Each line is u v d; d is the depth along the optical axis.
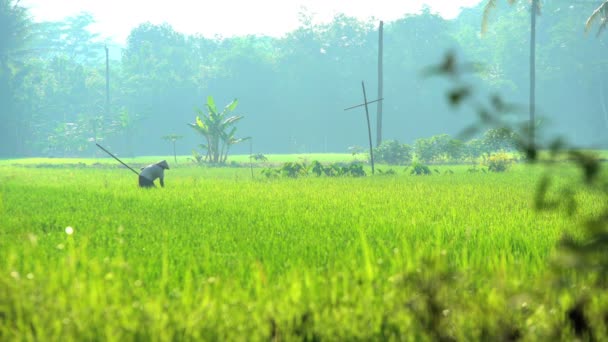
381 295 18.64
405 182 81.25
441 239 31.12
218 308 17.38
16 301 17.42
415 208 47.78
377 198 56.53
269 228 35.88
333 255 25.91
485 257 25.33
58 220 38.78
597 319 14.34
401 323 16.61
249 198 55.78
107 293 18.39
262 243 29.56
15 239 30.95
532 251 27.23
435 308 14.98
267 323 16.42
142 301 18.34
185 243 30.11
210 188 68.94
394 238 32.22
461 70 10.17
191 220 39.22
